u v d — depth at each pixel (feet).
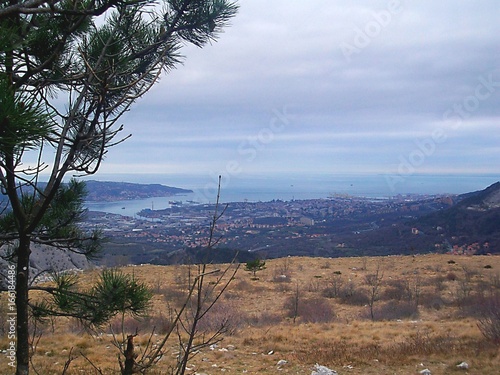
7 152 5.79
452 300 61.11
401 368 27.66
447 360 29.12
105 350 30.37
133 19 9.70
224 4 10.16
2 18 6.29
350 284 70.33
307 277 85.81
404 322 47.47
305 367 28.53
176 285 60.95
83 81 7.98
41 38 8.58
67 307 9.70
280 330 42.19
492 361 27.96
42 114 5.84
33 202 8.76
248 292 69.10
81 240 10.85
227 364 28.94
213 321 38.37
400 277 83.30
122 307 9.63
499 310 36.55
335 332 41.11
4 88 5.55
